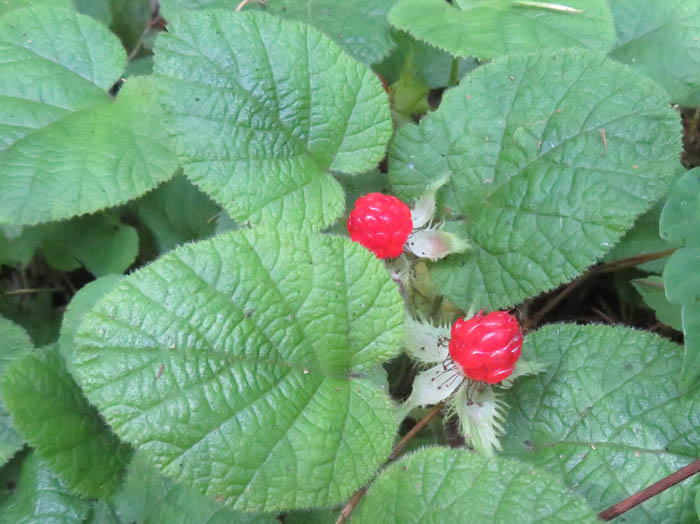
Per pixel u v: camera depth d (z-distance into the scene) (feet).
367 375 0.34
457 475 0.29
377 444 0.30
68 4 0.49
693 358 0.33
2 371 0.38
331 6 0.50
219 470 0.26
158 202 0.50
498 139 0.40
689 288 0.33
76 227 0.48
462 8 0.46
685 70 0.48
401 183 0.43
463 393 0.34
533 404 0.37
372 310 0.31
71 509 0.35
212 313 0.28
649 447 0.34
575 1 0.44
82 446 0.36
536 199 0.38
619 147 0.37
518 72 0.41
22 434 0.33
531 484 0.28
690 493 0.32
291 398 0.29
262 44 0.37
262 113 0.37
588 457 0.34
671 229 0.34
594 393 0.36
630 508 0.32
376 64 0.54
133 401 0.26
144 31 0.60
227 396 0.27
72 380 0.37
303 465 0.28
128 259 0.47
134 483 0.36
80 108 0.42
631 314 0.51
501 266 0.39
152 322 0.27
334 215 0.38
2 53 0.42
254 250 0.29
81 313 0.39
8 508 0.36
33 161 0.38
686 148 0.59
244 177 0.36
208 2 0.50
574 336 0.37
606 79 0.39
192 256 0.28
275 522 0.34
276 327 0.29
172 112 0.36
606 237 0.36
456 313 0.42
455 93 0.42
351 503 0.33
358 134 0.40
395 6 0.46
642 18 0.49
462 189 0.41
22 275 0.50
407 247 0.39
